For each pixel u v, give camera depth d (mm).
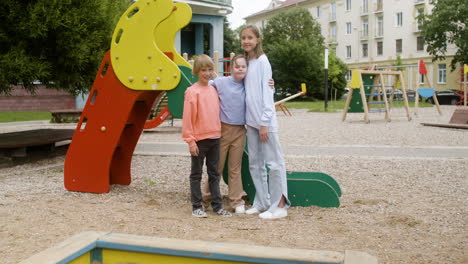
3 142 7531
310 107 29906
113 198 5094
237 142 4547
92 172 5355
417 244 3465
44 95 24953
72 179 5422
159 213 4434
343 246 3414
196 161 4348
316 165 7230
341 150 8906
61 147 9859
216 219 4246
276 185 4375
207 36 38812
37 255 1795
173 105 4961
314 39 50969
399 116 19688
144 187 5746
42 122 17297
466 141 10188
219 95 4500
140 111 5648
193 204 4371
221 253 1862
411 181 5953
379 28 52562
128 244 1965
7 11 7328
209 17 28156
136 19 5051
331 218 4254
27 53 7652
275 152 4375
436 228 3891
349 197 5133
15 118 19141
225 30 49062
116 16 8953
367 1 53469
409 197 5070
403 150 8797
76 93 9305
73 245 1911
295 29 53125
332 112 23859
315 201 4703
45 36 7441
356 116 20312
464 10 35438
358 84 15969
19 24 7246
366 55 54406
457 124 13633
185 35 31844
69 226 3938
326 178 5004
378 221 4125
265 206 4539
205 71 4305
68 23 7496
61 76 8047
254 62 4363
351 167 7023
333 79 44594
